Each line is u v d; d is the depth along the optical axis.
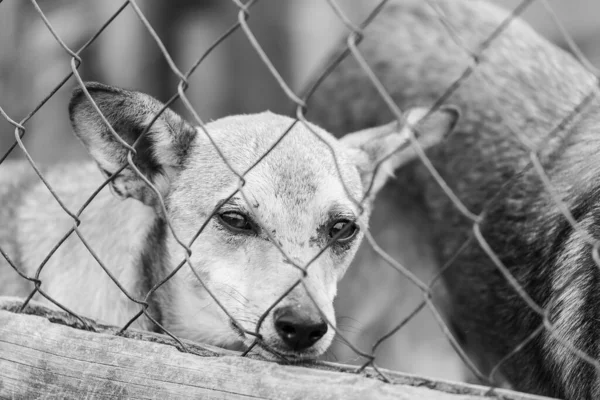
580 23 12.19
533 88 6.38
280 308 4.23
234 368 3.54
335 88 7.51
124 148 5.12
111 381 3.73
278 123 5.39
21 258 5.84
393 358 7.74
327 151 5.23
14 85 11.19
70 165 6.45
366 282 7.59
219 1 11.95
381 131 5.89
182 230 5.15
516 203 5.81
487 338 6.24
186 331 5.37
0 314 4.02
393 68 7.21
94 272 5.45
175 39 12.03
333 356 5.77
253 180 4.89
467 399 3.10
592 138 5.48
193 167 5.21
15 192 6.24
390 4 7.70
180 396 3.60
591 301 4.77
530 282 5.55
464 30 7.05
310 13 12.25
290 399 3.38
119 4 11.55
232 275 4.85
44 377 3.86
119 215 5.51
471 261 6.18
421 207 6.94
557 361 5.08
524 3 2.70
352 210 5.11
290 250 4.76
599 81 3.00
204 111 11.98
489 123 6.34
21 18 11.36
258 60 11.91
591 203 5.03
